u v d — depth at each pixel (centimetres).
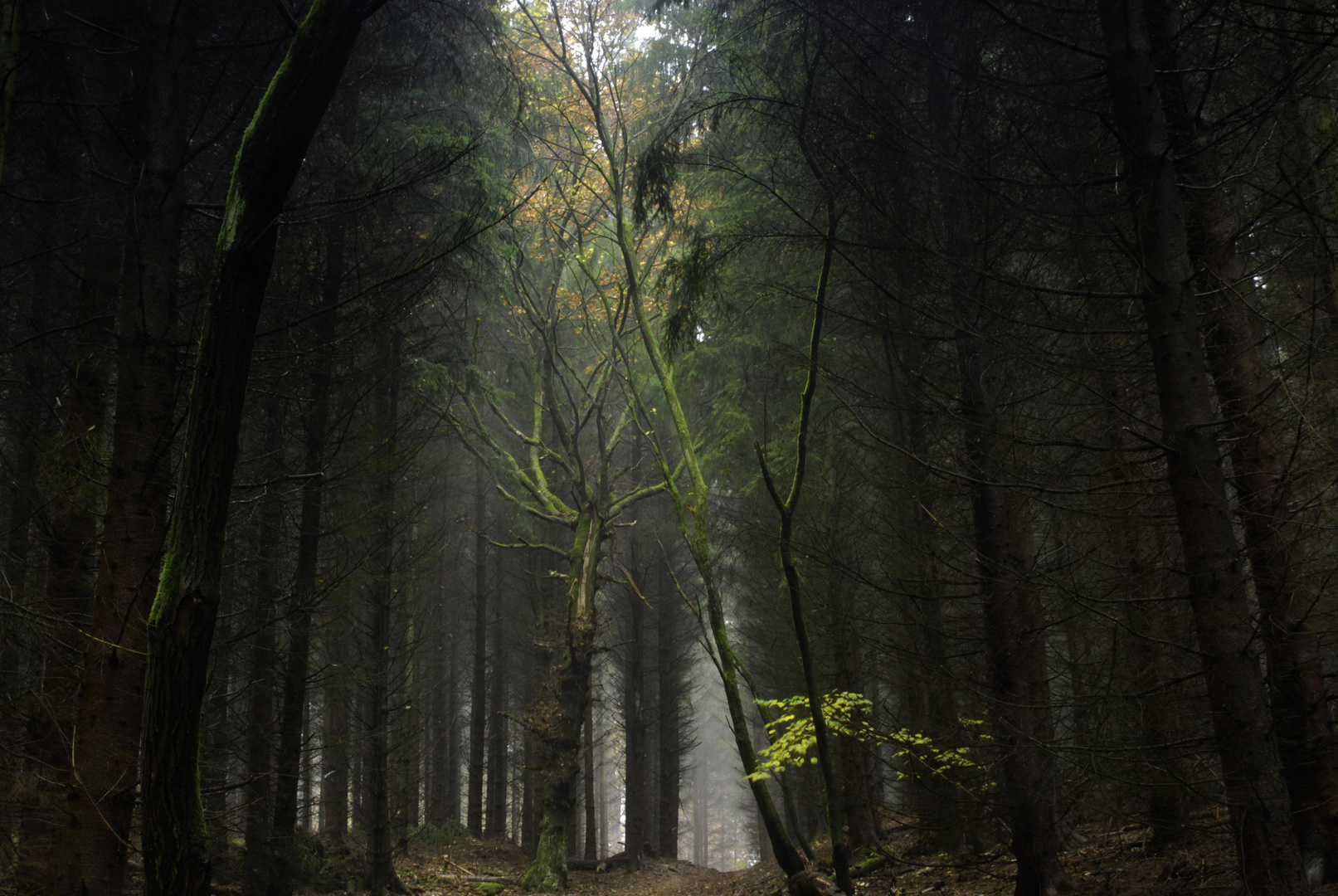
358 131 985
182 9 590
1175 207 462
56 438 555
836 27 569
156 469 537
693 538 781
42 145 621
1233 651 420
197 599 270
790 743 827
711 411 1495
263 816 876
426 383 1188
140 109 579
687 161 754
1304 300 496
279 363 696
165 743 263
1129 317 536
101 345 600
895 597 668
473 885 1477
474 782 2267
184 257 693
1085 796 544
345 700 1194
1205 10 436
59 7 585
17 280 657
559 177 1574
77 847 479
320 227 746
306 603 736
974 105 564
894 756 722
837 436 1028
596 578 1767
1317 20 436
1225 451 466
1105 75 486
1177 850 656
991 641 600
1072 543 563
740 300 1041
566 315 1853
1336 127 481
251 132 282
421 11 774
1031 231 560
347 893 1166
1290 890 395
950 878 841
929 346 658
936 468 545
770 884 1297
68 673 546
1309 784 485
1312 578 478
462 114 1064
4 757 535
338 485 859
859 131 567
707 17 827
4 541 628
